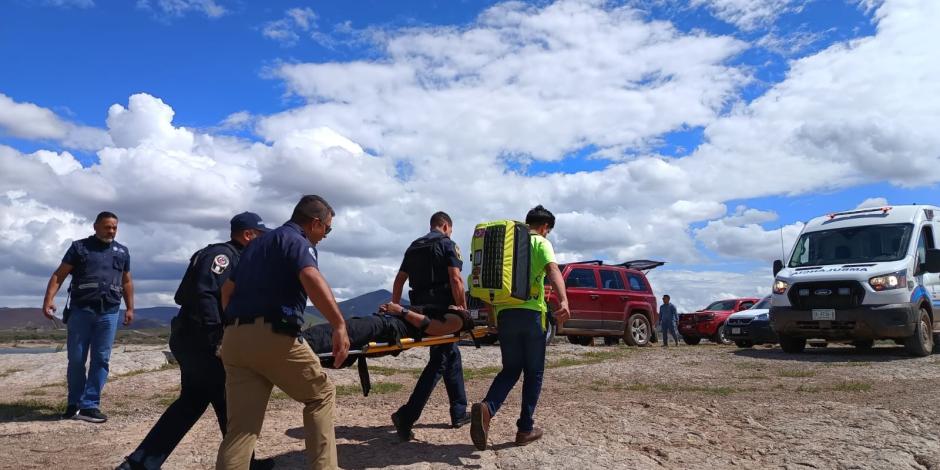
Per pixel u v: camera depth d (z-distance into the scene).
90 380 6.76
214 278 4.36
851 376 9.24
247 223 4.62
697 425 5.72
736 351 13.99
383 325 4.92
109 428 6.32
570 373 10.42
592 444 5.04
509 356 5.00
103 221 6.86
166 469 4.65
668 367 10.97
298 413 6.75
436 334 5.23
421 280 5.43
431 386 5.39
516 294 4.82
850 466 4.44
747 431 5.49
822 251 12.80
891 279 11.30
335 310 3.62
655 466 4.53
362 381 5.00
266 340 3.55
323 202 4.05
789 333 12.36
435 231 5.58
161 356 12.48
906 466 4.40
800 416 5.97
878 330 11.27
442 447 5.08
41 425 6.44
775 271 13.48
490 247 4.91
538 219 5.21
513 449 4.93
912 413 5.91
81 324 6.76
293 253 3.62
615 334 16.72
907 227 12.20
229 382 3.69
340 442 5.28
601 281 16.69
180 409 4.29
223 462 3.55
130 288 7.29
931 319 12.02
